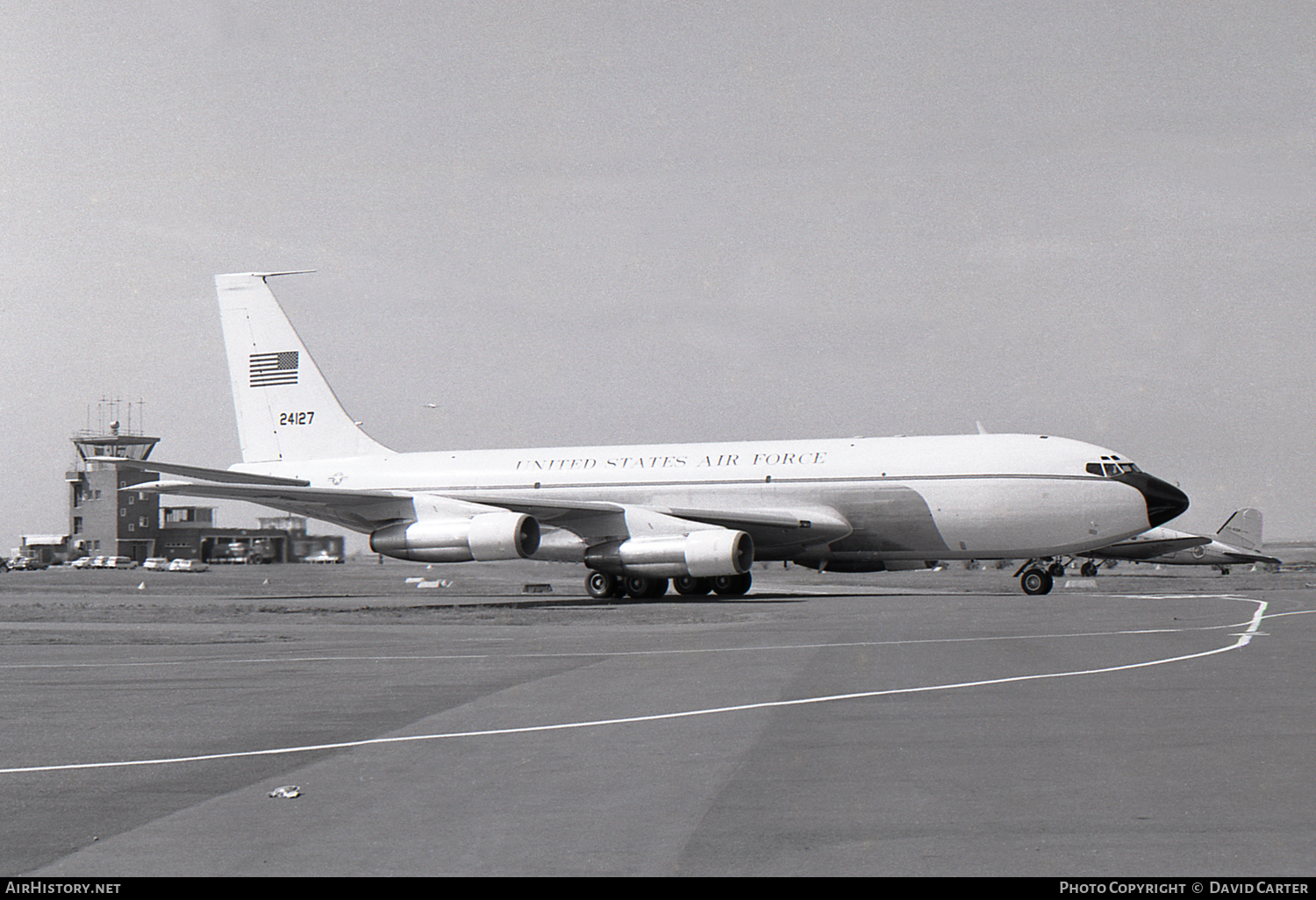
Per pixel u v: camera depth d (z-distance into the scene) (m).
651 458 87.88
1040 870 12.96
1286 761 18.88
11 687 30.64
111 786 18.08
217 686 30.67
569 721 24.06
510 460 91.69
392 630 52.28
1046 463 78.69
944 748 20.28
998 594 87.00
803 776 18.12
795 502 83.06
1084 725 22.42
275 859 13.86
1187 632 44.16
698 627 51.31
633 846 14.23
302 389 96.69
